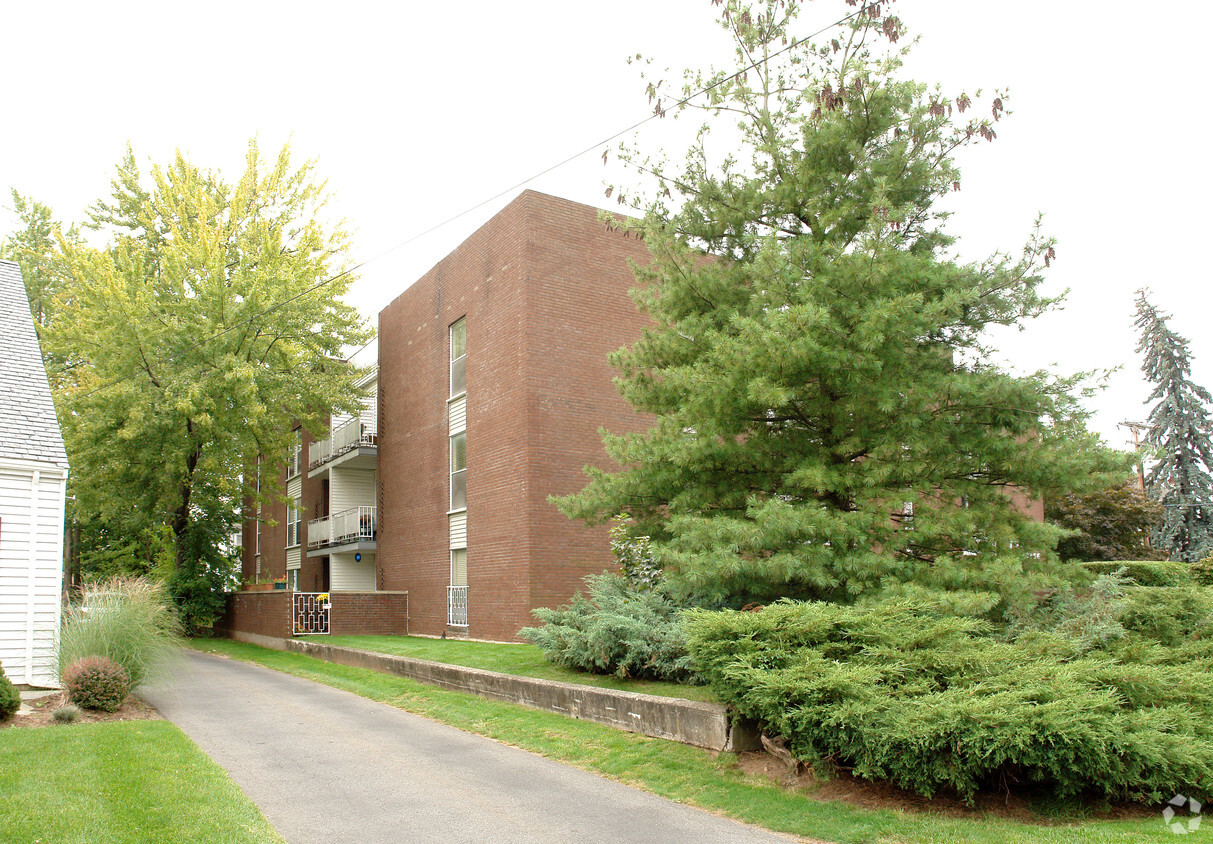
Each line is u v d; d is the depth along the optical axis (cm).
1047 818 652
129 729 945
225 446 2353
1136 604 1004
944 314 971
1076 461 973
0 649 1211
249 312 2200
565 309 1831
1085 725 625
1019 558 978
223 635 2573
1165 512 3588
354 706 1223
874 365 945
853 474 995
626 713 966
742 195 1092
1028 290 1000
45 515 1281
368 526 2566
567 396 1806
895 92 1018
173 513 2531
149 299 2195
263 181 2611
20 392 1370
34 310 3058
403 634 2197
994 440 993
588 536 1783
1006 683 704
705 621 822
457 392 2073
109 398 2083
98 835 589
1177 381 3700
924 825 632
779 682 725
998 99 997
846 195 1054
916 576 952
